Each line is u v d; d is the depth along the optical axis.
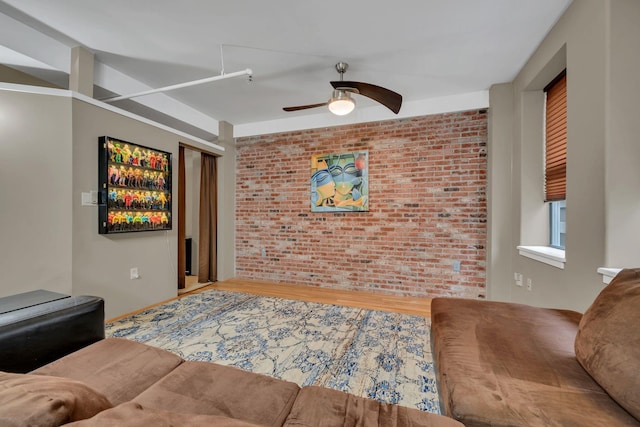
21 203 2.01
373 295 3.41
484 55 2.41
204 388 0.95
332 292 3.54
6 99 1.96
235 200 4.34
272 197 4.11
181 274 3.60
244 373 1.05
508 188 2.88
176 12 1.91
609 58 1.50
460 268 3.22
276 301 3.12
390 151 3.50
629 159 1.48
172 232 3.15
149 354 1.19
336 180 3.72
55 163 2.12
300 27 2.07
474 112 3.18
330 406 0.85
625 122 1.48
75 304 1.33
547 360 1.09
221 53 2.41
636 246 1.47
